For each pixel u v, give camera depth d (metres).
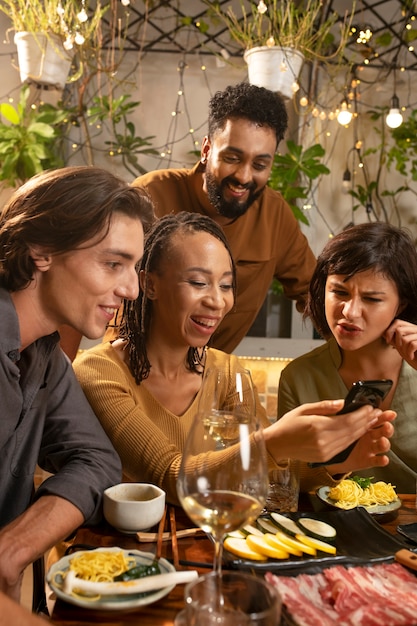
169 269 1.69
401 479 1.90
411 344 1.84
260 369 3.87
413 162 3.81
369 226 1.87
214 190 2.42
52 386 1.53
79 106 3.71
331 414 1.30
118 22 3.74
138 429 1.57
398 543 1.31
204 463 1.01
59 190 1.31
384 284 1.83
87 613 1.04
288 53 3.15
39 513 1.28
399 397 1.96
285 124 2.43
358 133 3.93
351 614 0.99
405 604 1.03
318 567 1.18
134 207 1.35
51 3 3.21
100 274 1.33
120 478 1.49
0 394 1.38
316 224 3.96
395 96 3.59
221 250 1.72
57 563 1.14
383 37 3.77
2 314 1.35
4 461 1.46
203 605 0.91
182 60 3.86
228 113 2.32
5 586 1.15
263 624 0.83
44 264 1.33
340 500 1.55
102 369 1.69
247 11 3.76
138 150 3.85
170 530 1.38
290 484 1.47
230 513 0.99
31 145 3.53
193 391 1.80
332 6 3.78
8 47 3.84
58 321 1.40
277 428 1.32
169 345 1.74
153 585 1.08
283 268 2.89
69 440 1.51
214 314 1.71
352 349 1.87
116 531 1.36
